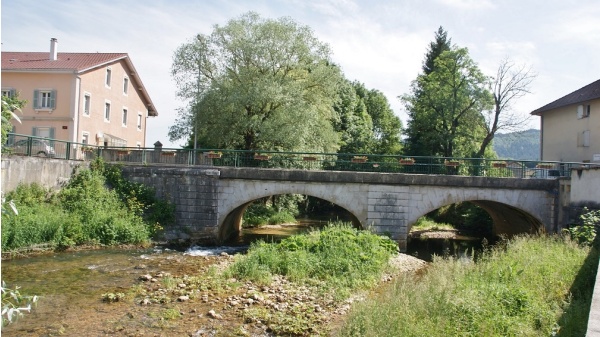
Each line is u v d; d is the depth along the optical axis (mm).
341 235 16828
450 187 20891
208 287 12289
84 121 31797
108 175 21375
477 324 7547
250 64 30562
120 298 11172
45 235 16719
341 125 45781
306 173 20844
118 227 18719
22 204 17188
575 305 8289
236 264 14234
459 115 37125
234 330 9281
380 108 55500
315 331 9234
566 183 20203
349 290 12359
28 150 19016
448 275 11141
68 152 21141
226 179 21188
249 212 30438
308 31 30578
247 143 30375
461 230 30500
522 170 22078
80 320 9672
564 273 10516
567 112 32594
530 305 8445
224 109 29109
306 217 36875
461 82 36750
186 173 21172
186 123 30891
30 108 30875
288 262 14273
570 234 16172
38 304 10641
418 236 27391
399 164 22000
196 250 18969
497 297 8703
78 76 30828
